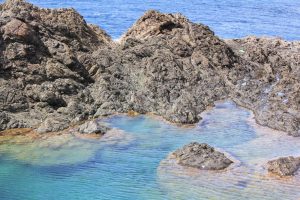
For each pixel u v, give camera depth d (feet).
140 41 124.98
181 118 96.48
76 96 98.48
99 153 81.56
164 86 107.24
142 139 87.66
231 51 127.75
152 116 98.73
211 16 296.30
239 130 93.35
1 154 79.92
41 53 100.42
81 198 68.23
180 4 350.43
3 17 100.37
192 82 112.27
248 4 358.02
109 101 100.27
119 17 281.54
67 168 76.38
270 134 91.71
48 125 89.35
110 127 92.22
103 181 72.74
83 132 88.79
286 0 386.93
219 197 68.59
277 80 119.85
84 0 351.67
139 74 109.91
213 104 107.86
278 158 78.33
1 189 70.23
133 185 71.77
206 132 91.97
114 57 113.50
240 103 108.37
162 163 78.38
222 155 79.25
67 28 112.37
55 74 98.94
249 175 74.59
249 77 120.88
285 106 102.42
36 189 70.38
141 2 354.95
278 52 147.95
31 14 106.73
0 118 88.58
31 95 94.43
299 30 254.27
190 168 76.84
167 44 123.85
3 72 95.14
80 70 103.04
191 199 68.13
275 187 71.15
